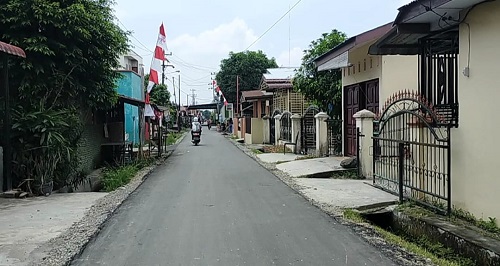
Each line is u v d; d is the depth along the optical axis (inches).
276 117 1061.8
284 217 330.3
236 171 631.2
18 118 453.4
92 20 522.3
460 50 304.0
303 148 856.3
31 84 479.2
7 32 478.6
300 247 253.8
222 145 1268.5
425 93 398.3
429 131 334.6
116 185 514.6
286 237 275.1
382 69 538.0
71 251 250.5
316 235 279.1
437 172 323.9
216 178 558.9
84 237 280.2
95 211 362.6
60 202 405.1
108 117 774.5
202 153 979.9
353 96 668.1
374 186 440.5
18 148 454.6
